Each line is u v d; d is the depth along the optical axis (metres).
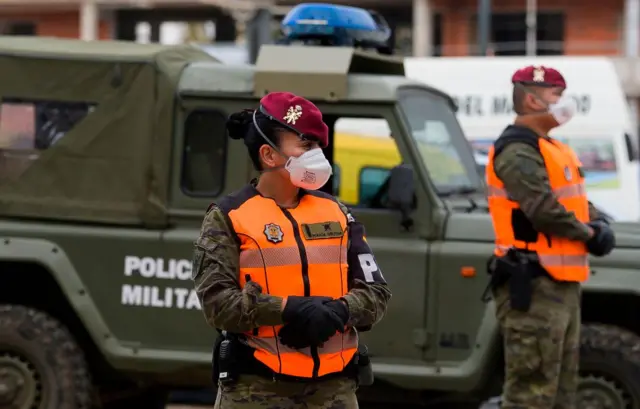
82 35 36.84
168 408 9.80
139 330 7.86
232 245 4.55
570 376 6.86
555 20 33.75
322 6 8.73
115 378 8.45
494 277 6.84
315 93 7.70
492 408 9.71
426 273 7.58
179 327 7.82
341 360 4.62
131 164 7.88
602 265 7.63
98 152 7.92
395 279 7.61
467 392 7.60
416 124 7.93
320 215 4.67
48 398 7.88
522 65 16.31
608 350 7.62
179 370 7.80
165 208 7.82
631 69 31.72
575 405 7.30
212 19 37.59
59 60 7.96
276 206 4.64
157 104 7.85
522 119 6.96
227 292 4.45
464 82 16.38
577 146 16.20
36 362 7.89
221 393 4.70
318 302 4.42
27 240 7.91
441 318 7.57
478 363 7.47
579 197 6.86
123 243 7.85
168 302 7.82
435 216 7.61
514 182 6.71
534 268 6.71
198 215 7.81
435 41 34.31
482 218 7.65
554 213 6.62
